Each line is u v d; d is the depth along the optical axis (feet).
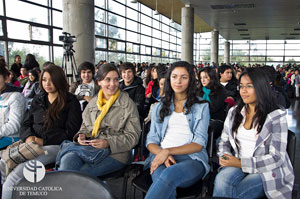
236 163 5.13
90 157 5.76
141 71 32.89
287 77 33.88
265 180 4.85
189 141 5.74
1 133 6.93
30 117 7.00
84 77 10.75
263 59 84.64
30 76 13.76
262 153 5.11
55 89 6.73
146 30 50.42
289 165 5.08
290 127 15.85
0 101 7.11
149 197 4.75
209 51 79.51
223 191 5.04
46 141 6.62
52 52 28.32
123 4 41.98
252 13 42.68
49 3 27.53
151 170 5.45
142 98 10.62
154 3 45.68
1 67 7.14
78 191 2.79
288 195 4.86
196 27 67.26
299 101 27.55
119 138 6.15
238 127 5.58
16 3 23.72
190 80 5.84
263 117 5.12
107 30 38.52
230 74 12.14
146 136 6.58
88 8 20.85
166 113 5.98
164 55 59.72
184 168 5.15
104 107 6.40
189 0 36.52
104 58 38.75
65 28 21.08
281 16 44.91
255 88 5.12
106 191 2.72
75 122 6.79
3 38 22.54
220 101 9.27
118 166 6.13
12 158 5.92
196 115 5.80
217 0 35.04
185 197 5.02
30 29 25.20
